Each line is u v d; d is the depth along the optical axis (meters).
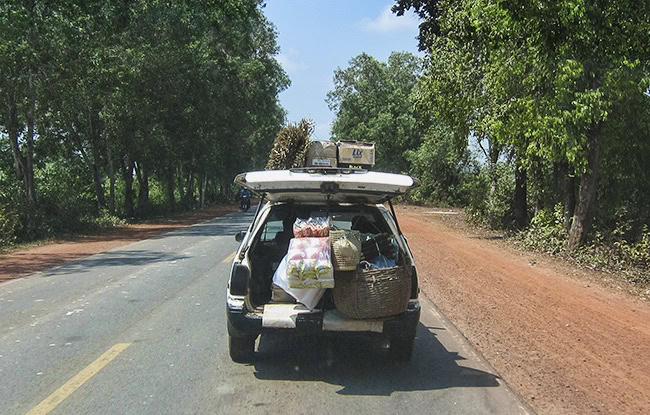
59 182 32.84
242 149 62.75
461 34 20.17
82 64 24.95
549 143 14.86
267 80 52.53
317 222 5.69
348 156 10.48
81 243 21.14
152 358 6.43
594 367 6.17
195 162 48.47
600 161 16.36
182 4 27.58
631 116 15.97
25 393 5.33
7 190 25.70
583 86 14.47
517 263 14.78
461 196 52.47
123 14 25.12
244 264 5.80
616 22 13.80
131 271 13.01
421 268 13.48
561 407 5.02
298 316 5.59
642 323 8.26
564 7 13.21
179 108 37.03
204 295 10.06
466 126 21.97
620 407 5.04
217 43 41.03
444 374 5.94
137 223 33.94
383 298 5.44
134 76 30.64
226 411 4.90
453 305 9.37
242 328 5.67
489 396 5.29
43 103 25.39
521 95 16.50
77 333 7.50
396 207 51.50
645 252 13.59
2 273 13.26
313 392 5.39
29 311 8.84
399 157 62.31
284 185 6.08
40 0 23.30
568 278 12.34
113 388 5.46
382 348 6.89
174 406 5.01
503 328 7.86
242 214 41.25
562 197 20.97
